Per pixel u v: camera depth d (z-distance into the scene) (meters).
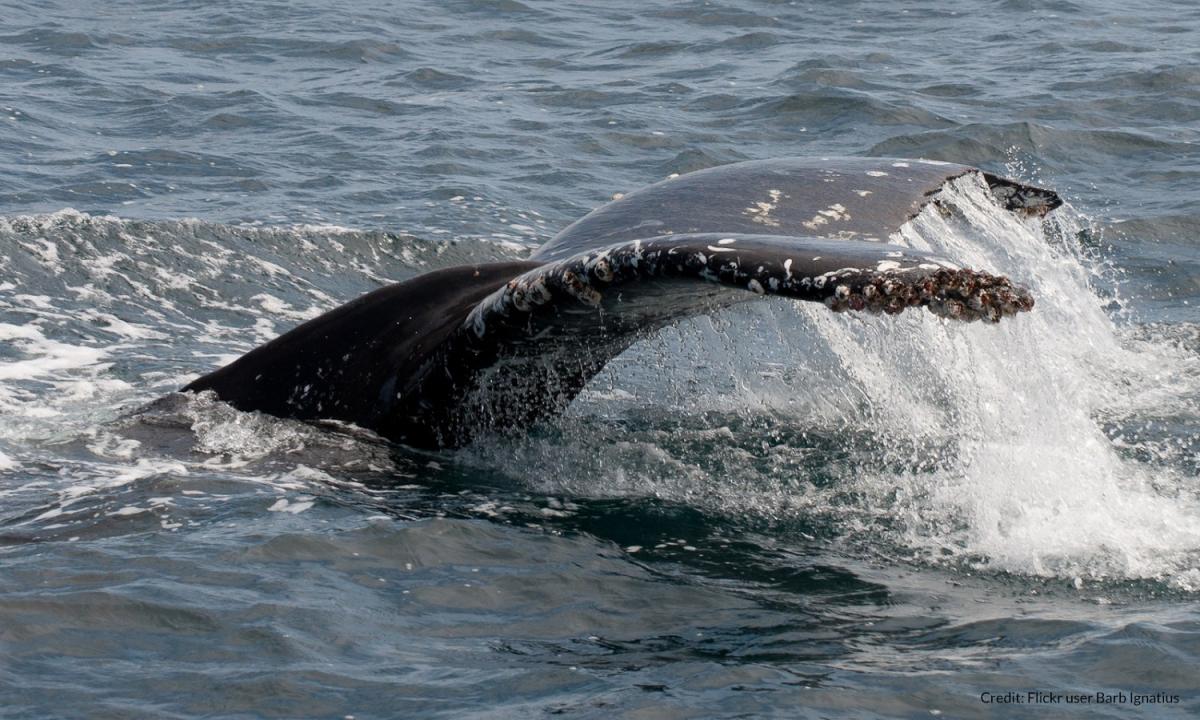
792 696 21.91
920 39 100.31
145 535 27.58
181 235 49.59
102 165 66.19
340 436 33.03
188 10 110.56
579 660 23.23
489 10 113.44
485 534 28.19
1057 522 28.91
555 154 71.69
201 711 21.55
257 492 29.95
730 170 35.84
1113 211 60.94
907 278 22.89
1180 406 37.22
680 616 24.98
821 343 38.41
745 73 90.00
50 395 37.06
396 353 32.88
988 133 73.62
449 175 66.69
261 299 46.47
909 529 29.11
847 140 74.75
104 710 21.47
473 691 22.19
